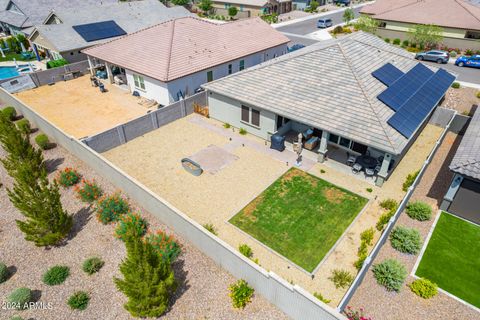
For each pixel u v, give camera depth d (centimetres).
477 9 4528
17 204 1497
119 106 2959
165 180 1980
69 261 1434
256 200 1816
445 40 4416
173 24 3391
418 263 1427
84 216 1681
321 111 2023
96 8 4397
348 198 1827
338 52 2345
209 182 1962
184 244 1502
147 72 2867
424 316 1209
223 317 1195
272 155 2223
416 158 2203
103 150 2252
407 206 1727
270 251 1502
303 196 1844
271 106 2173
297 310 1134
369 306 1239
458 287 1324
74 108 2923
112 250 1483
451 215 1705
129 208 1727
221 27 3638
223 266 1365
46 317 1208
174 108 2631
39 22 4812
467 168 1577
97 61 3725
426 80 2461
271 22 6400
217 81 2544
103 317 1205
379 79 2202
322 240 1557
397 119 1898
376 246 1372
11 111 2741
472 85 3297
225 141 2400
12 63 4231
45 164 2120
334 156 2195
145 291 1095
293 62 2434
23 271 1391
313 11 7700
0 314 1217
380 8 5328
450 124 2395
